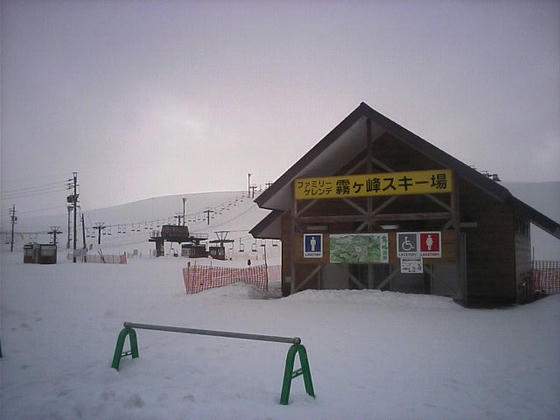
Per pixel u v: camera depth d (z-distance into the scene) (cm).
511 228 1551
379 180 1429
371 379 602
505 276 1541
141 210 15438
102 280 2327
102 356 715
